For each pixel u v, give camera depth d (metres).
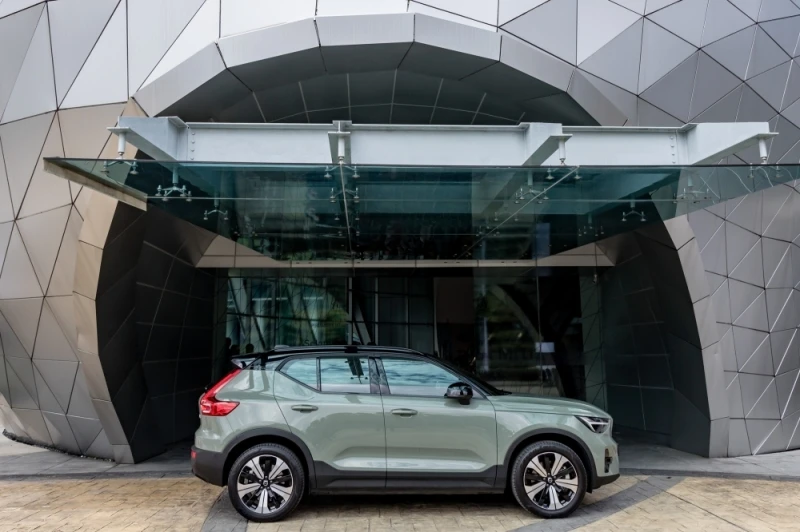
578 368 13.52
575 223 10.01
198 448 6.04
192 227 11.11
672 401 11.01
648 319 11.58
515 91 8.73
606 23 9.17
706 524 5.93
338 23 7.69
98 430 10.15
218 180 7.31
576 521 5.99
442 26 7.80
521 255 13.18
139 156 8.20
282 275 13.63
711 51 9.87
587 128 7.42
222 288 13.61
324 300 13.66
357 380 6.30
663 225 9.36
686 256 9.48
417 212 9.33
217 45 7.93
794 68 10.83
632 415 12.51
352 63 8.10
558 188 7.84
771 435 10.32
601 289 13.51
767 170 6.82
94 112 8.62
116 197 7.66
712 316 9.70
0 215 9.52
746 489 7.52
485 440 6.09
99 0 8.85
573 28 8.98
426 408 6.12
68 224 8.80
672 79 9.60
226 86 8.21
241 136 7.10
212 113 8.73
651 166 6.70
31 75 9.10
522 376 13.66
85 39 8.82
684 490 7.45
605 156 7.46
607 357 13.40
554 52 8.82
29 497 7.22
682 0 9.71
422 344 13.77
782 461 9.52
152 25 8.58
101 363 9.02
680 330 10.20
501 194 8.16
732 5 10.12
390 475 5.96
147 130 6.66
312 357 6.44
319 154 7.14
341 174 7.09
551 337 13.70
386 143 7.15
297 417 6.02
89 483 8.09
